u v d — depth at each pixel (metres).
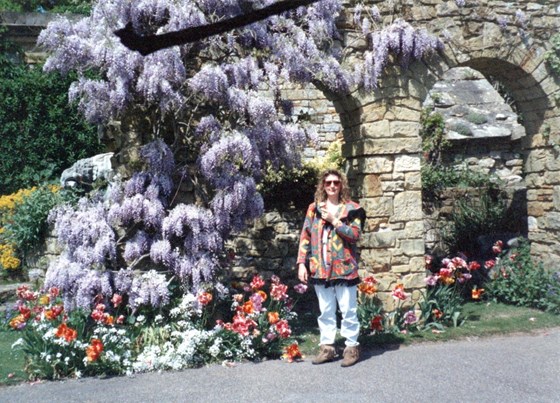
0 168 10.80
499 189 10.09
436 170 10.26
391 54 6.42
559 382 4.35
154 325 5.56
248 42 5.98
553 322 6.45
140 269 5.93
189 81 5.68
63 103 10.95
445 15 6.60
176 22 5.52
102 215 5.83
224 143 5.62
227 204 5.72
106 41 5.47
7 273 9.30
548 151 7.47
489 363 4.93
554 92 7.10
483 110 11.41
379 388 4.36
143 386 4.63
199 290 5.66
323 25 6.10
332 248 5.06
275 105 6.58
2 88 10.79
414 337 5.94
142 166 5.99
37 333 5.12
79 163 9.17
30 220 8.75
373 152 6.43
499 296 7.79
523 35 6.86
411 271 6.50
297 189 8.43
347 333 5.07
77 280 5.53
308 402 4.07
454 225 9.71
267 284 8.27
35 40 12.10
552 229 7.53
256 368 5.09
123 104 5.66
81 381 4.84
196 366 5.20
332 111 10.91
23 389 4.64
